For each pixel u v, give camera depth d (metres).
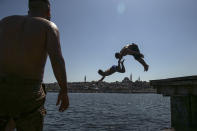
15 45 2.03
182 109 9.77
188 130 8.51
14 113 2.00
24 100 2.00
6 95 1.96
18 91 1.97
